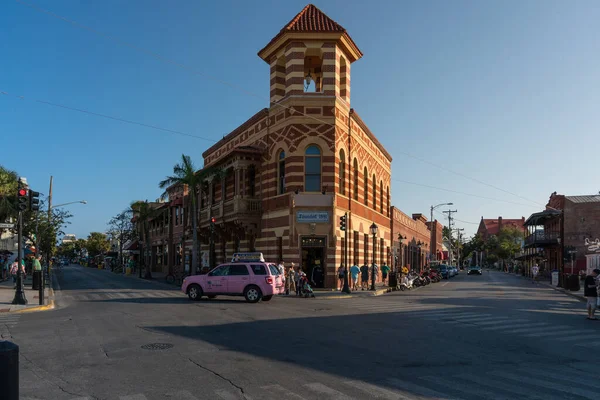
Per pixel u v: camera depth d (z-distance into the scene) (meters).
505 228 117.50
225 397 6.86
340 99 29.81
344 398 6.83
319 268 28.83
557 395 7.16
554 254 60.44
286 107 29.11
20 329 13.06
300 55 29.17
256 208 31.22
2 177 37.19
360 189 34.31
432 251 88.25
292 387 7.36
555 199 59.72
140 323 14.03
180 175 33.28
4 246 50.22
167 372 8.23
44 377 7.93
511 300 24.27
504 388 7.49
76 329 12.94
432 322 14.97
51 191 44.25
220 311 17.22
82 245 144.12
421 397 6.94
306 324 14.16
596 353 10.43
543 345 11.31
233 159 31.98
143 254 67.00
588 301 16.39
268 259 30.22
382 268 36.47
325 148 28.88
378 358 9.52
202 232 38.59
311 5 31.52
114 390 7.20
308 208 28.39
